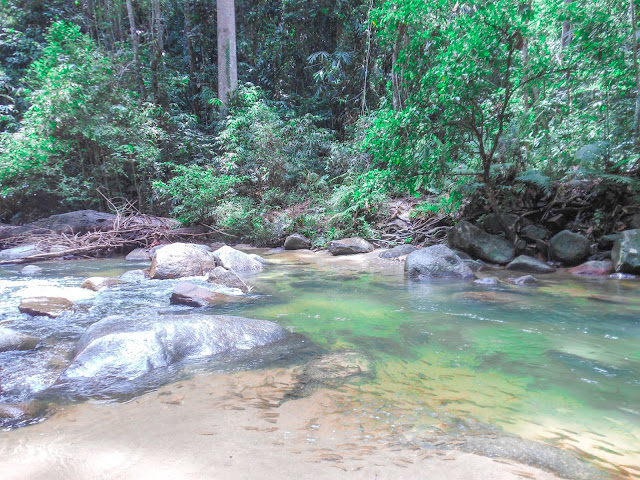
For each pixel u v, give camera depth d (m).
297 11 15.45
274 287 5.23
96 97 11.13
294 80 16.91
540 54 7.20
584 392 2.17
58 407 2.04
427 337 3.13
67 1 16.83
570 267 6.31
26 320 3.78
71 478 1.44
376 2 12.80
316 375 2.41
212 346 2.84
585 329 3.31
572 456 1.57
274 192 11.83
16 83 14.46
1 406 1.98
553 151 7.29
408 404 2.03
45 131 10.77
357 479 1.42
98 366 2.48
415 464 1.51
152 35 14.65
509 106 7.15
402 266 6.95
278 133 12.35
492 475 1.45
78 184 11.54
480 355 2.75
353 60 14.62
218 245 9.93
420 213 9.17
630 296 4.45
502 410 1.97
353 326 3.45
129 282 5.63
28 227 10.02
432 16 7.34
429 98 6.62
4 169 10.28
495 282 5.26
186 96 17.05
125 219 10.34
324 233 9.86
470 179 7.50
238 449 1.62
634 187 6.28
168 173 13.12
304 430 1.78
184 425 1.83
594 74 7.16
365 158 11.61
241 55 18.20
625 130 6.96
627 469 1.49
